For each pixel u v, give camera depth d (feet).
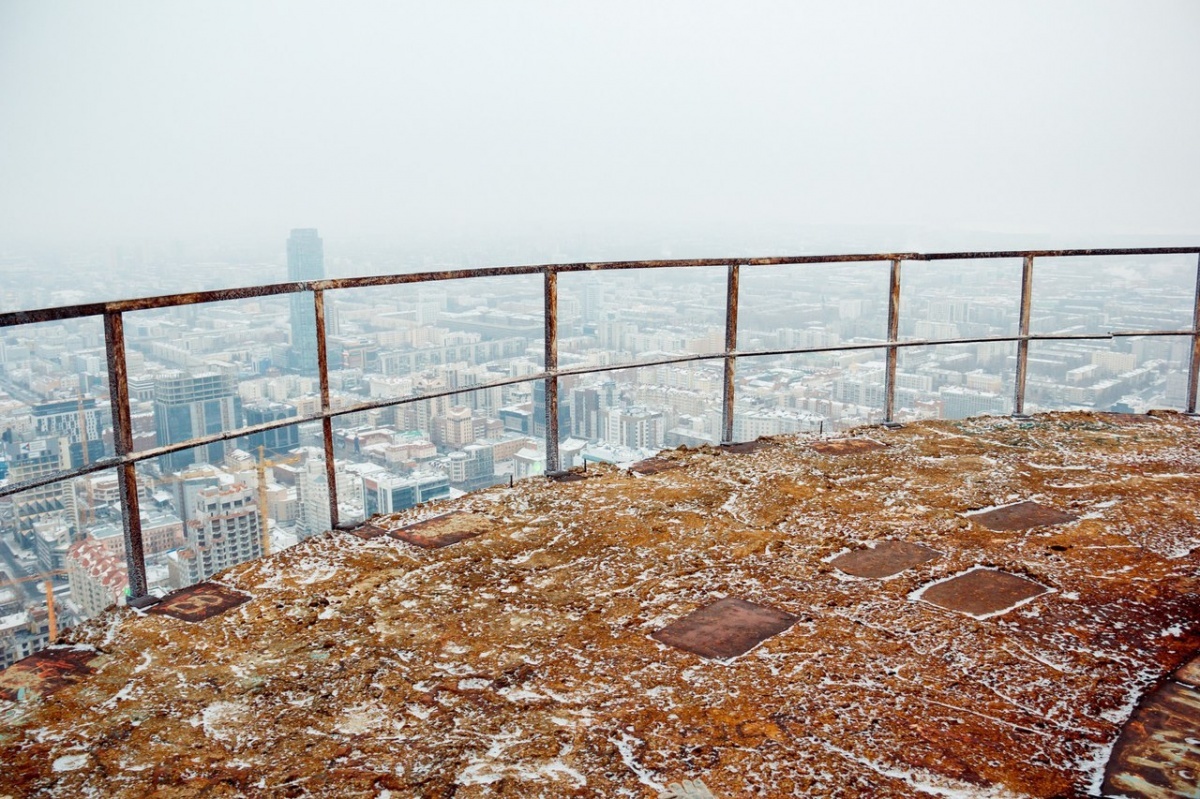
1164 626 8.34
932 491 13.01
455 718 6.76
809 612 8.71
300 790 5.83
